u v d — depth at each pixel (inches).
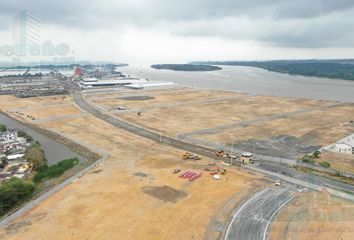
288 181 2260.1
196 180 2268.7
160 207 1881.2
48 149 3112.7
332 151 2970.0
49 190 2137.1
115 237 1590.8
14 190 1962.4
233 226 1679.4
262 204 1911.9
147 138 3420.3
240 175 2370.8
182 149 3041.3
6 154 2864.2
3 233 1628.9
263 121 4224.9
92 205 1905.8
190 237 1587.1
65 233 1625.2
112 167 2532.0
